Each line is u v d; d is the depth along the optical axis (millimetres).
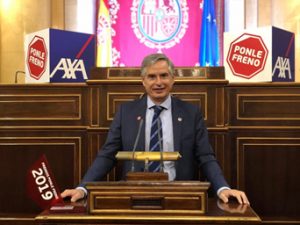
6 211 3072
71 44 3139
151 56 2410
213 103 2869
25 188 3061
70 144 3023
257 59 3014
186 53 5328
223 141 2883
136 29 5340
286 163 2980
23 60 4988
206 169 2418
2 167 3070
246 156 2988
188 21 5320
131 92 2914
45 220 1788
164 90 2408
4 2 5004
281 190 2988
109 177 2910
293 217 2988
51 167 3031
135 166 2381
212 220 1759
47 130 3035
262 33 2992
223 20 5258
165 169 2400
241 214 1824
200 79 2859
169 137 2469
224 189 2205
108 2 5324
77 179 3014
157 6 5332
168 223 1776
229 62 3105
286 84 2971
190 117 2504
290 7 4828
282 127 2971
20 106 3057
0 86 3061
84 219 1784
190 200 1802
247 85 2977
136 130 2463
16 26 4996
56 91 3033
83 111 3012
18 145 3055
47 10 5141
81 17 5367
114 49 5316
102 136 2939
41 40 3139
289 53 3225
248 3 5270
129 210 1811
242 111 2986
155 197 1807
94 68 2941
